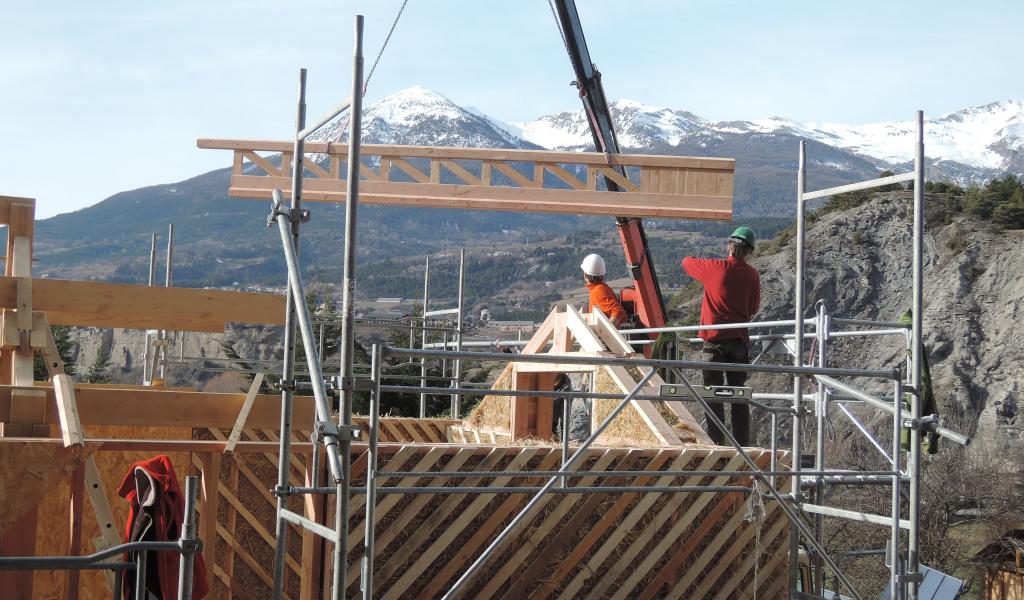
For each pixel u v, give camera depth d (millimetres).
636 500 7207
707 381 8969
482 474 5102
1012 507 27266
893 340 61375
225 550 7875
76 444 5371
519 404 10336
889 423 42438
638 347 12344
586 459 7039
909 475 5914
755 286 9117
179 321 6582
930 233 74000
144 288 6348
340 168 9672
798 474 5918
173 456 8406
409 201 9641
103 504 5613
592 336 9172
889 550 5918
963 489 27609
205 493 6715
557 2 11750
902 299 70875
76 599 5668
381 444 6395
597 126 12398
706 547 7516
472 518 6637
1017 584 24078
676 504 7312
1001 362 62562
